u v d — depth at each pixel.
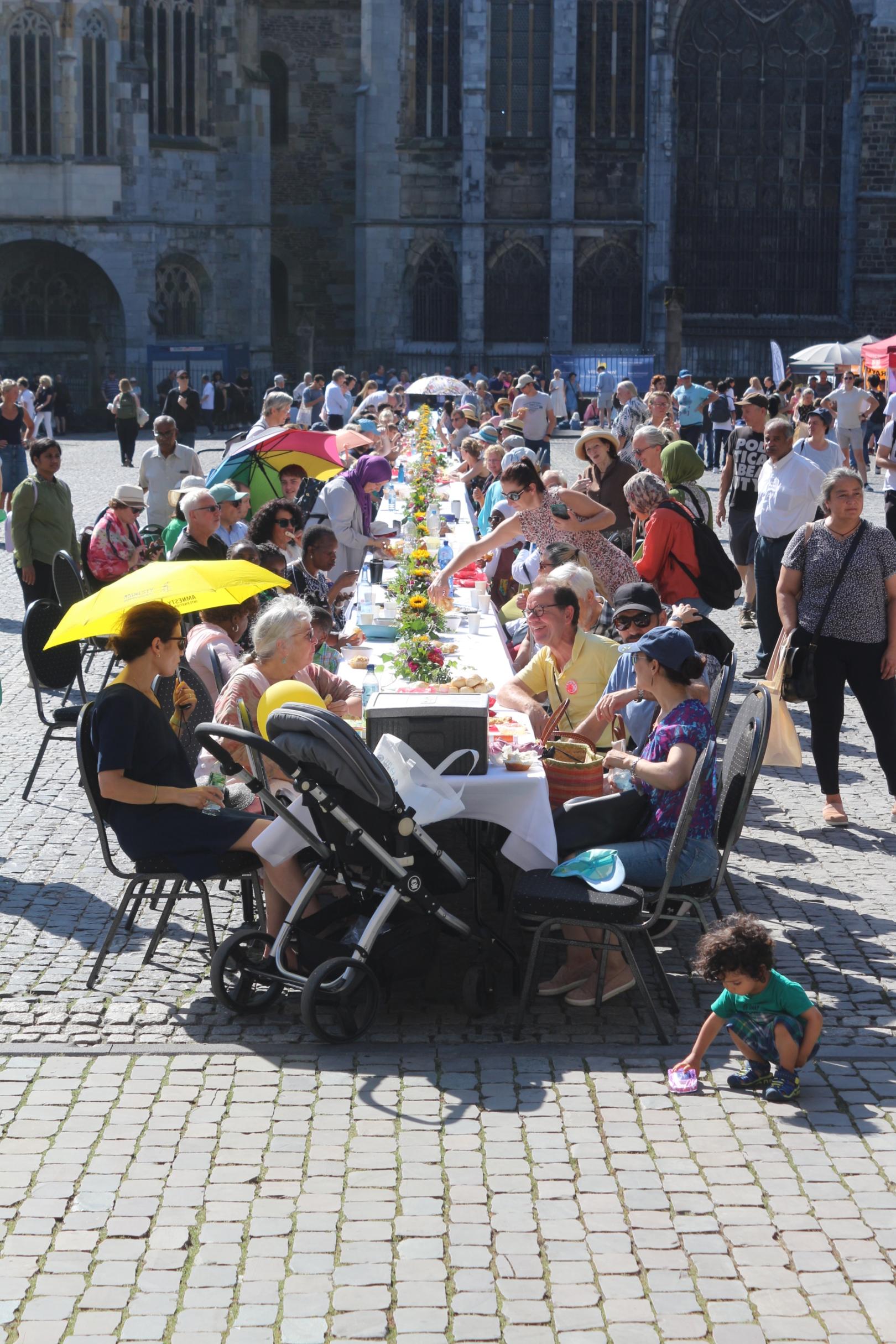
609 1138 6.36
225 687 8.64
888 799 11.48
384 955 7.52
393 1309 5.17
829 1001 7.73
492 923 9.02
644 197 61.06
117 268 57.78
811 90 61.75
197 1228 5.66
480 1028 7.50
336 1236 5.61
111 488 31.83
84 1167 6.10
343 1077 6.92
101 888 9.45
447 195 61.16
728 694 8.85
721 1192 5.93
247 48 59.78
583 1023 7.54
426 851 7.64
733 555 17.67
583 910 7.21
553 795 8.46
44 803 11.20
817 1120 6.52
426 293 61.88
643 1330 5.07
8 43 56.19
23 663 15.73
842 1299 5.25
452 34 60.34
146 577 8.31
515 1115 6.56
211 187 59.81
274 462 14.98
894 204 62.03
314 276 64.69
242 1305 5.20
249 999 7.63
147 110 57.31
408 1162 6.15
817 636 10.63
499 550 14.92
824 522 10.70
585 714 9.25
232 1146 6.27
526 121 60.81
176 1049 7.19
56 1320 5.12
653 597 8.89
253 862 7.87
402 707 7.71
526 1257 5.48
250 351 60.56
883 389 40.62
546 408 31.58
